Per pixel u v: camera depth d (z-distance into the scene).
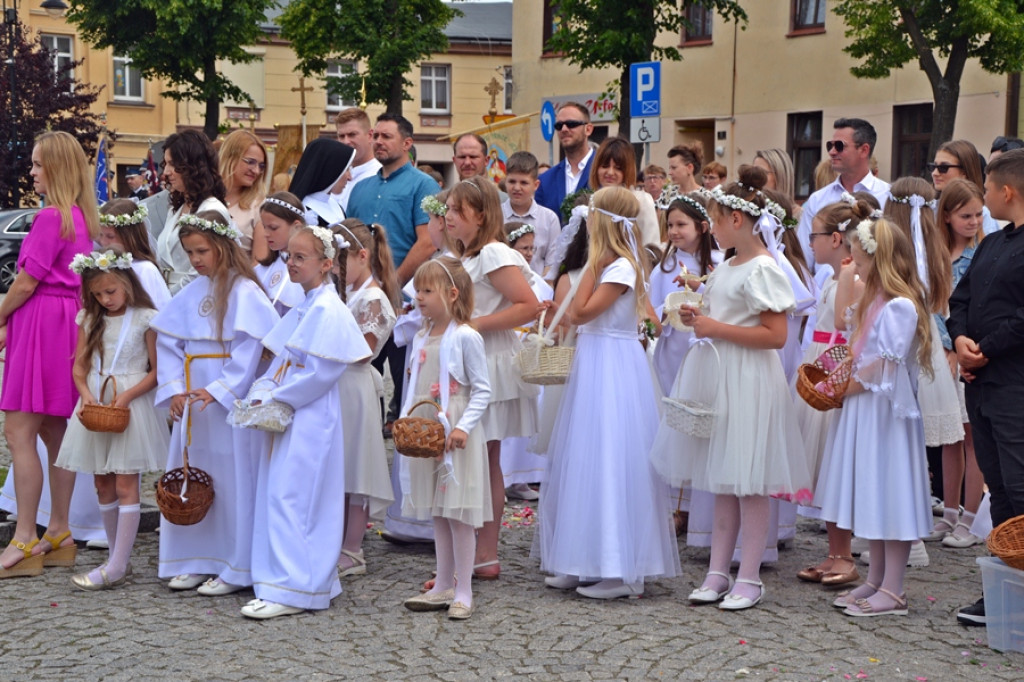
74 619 5.13
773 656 4.66
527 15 29.72
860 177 7.80
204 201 6.52
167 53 30.67
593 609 5.29
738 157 25.95
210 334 5.55
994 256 5.14
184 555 5.63
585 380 5.52
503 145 16.67
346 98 28.91
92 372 5.65
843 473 5.31
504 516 7.08
